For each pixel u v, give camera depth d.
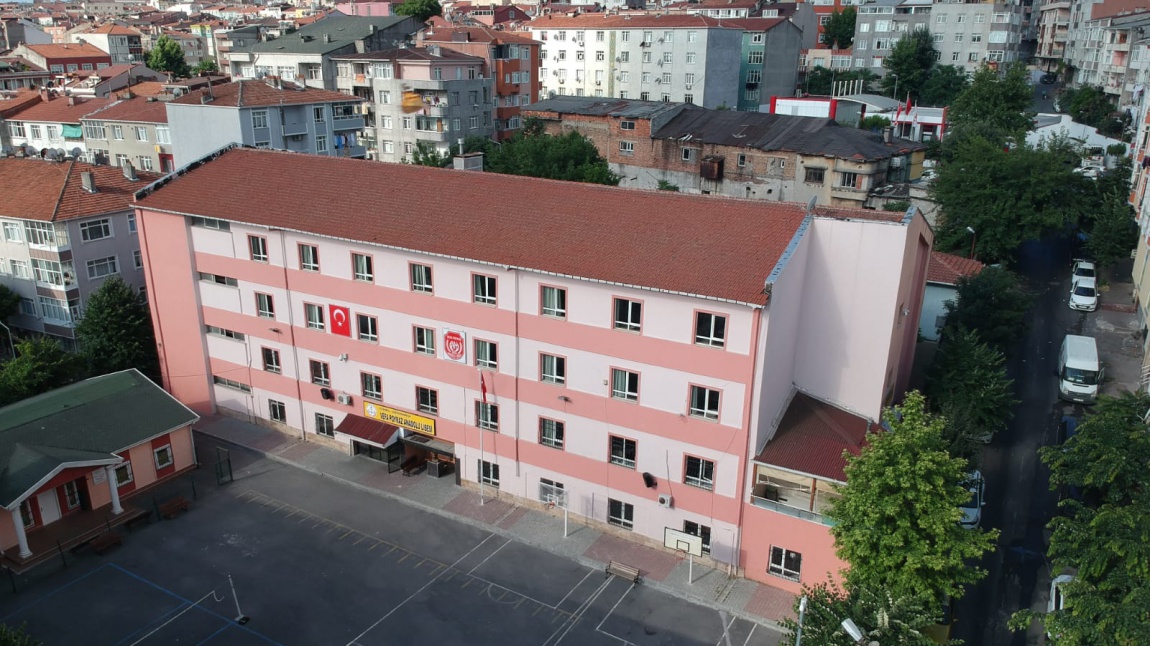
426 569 35.25
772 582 33.94
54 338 57.25
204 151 77.62
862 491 27.53
